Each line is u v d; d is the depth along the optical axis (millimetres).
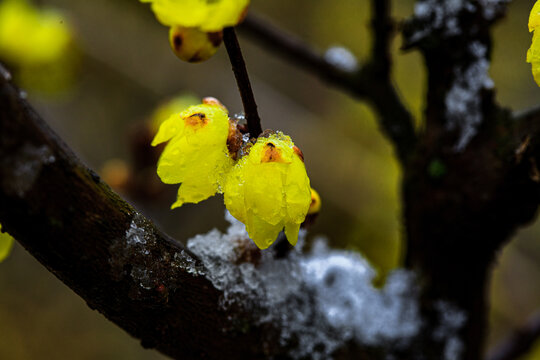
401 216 399
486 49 368
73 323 830
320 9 952
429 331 385
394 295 388
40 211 306
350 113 909
